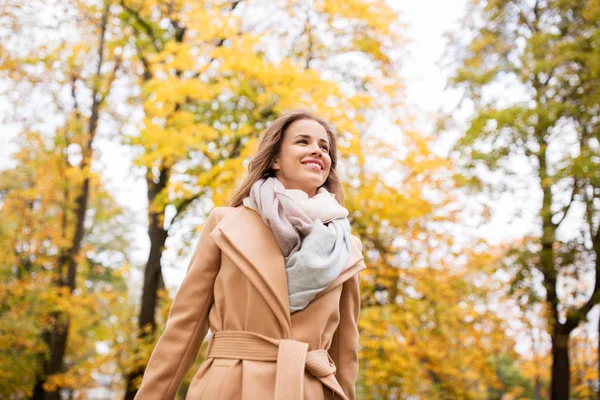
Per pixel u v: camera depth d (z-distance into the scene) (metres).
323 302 1.68
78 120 13.00
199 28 8.53
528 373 16.17
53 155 13.79
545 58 10.69
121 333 11.02
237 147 8.57
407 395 8.73
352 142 7.75
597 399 15.12
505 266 10.53
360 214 8.06
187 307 1.76
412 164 8.41
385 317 8.42
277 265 1.66
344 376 1.83
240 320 1.66
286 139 1.91
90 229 19.58
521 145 10.77
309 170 1.85
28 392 13.84
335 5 8.89
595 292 10.68
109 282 21.95
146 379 1.71
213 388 1.58
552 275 10.62
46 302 12.80
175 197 8.03
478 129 10.70
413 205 8.11
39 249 15.07
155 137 7.60
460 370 10.23
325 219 1.73
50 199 14.48
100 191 14.74
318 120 2.04
